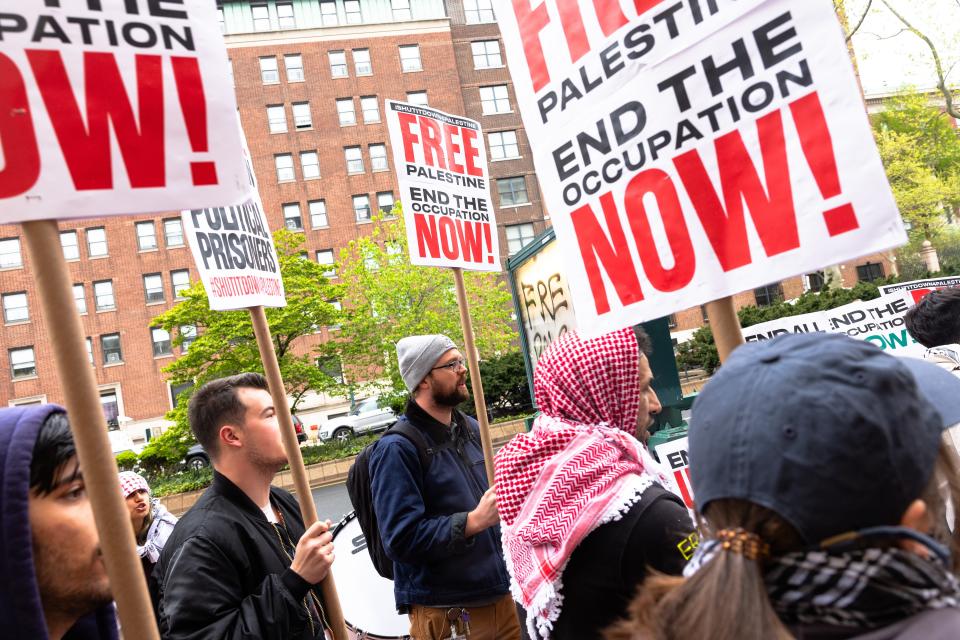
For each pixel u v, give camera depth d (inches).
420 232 139.6
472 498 117.0
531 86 72.4
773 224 57.0
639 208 64.6
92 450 46.3
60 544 45.9
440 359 119.7
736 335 59.8
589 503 60.6
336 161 1398.9
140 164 55.9
